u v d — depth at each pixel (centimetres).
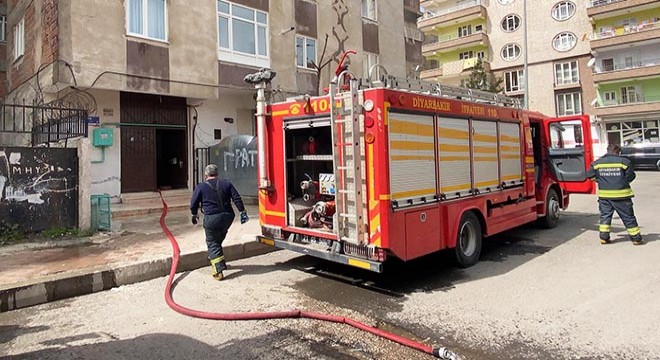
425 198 566
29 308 508
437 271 643
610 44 3431
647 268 618
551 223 954
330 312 483
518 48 3991
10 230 773
